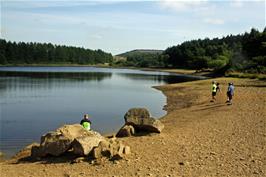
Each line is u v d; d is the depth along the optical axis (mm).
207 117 29266
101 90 68375
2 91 63000
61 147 17844
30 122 33125
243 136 20969
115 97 55469
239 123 25266
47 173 15391
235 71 107688
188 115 32188
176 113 34656
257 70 97875
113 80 101438
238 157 16656
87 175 14711
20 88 69438
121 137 22047
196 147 18781
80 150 17141
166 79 108312
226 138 20672
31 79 95250
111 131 28359
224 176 14125
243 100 39469
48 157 18062
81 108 42688
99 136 18438
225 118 27812
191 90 61406
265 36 124250
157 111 39094
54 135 18359
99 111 40062
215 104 38156
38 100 51000
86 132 19000
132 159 16594
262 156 16719
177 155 17281
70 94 60062
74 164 16422
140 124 22875
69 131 18688
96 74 136375
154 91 65875
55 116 36719
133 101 49750
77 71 160250
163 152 17875
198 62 175875
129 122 23062
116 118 35062
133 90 68438
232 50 174375
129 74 142500
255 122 25266
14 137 26594
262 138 20250
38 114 37969
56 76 113688
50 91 64938
